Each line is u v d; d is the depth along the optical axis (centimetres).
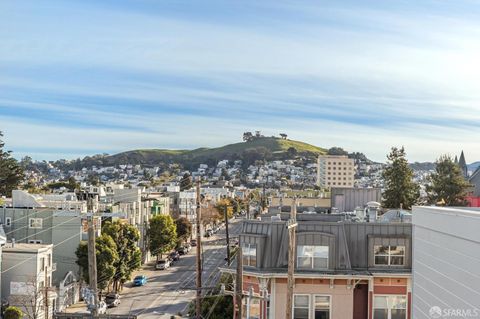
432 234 2431
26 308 6366
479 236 1991
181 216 14638
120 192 11400
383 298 3453
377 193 6375
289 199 8438
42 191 15250
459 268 2152
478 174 10062
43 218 8481
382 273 3441
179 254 12375
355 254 3597
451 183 8600
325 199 8444
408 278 3441
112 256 8038
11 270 6875
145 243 11662
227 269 3659
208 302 4569
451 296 2225
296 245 3512
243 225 3741
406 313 3441
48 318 6688
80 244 8106
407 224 3609
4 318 6372
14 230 8506
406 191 8912
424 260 2525
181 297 8138
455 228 2189
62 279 8394
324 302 3447
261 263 3525
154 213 12719
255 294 3512
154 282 9406
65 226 8438
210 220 17012
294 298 3447
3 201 10238
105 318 4138
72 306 7731
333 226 3572
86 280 8088
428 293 2467
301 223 3597
